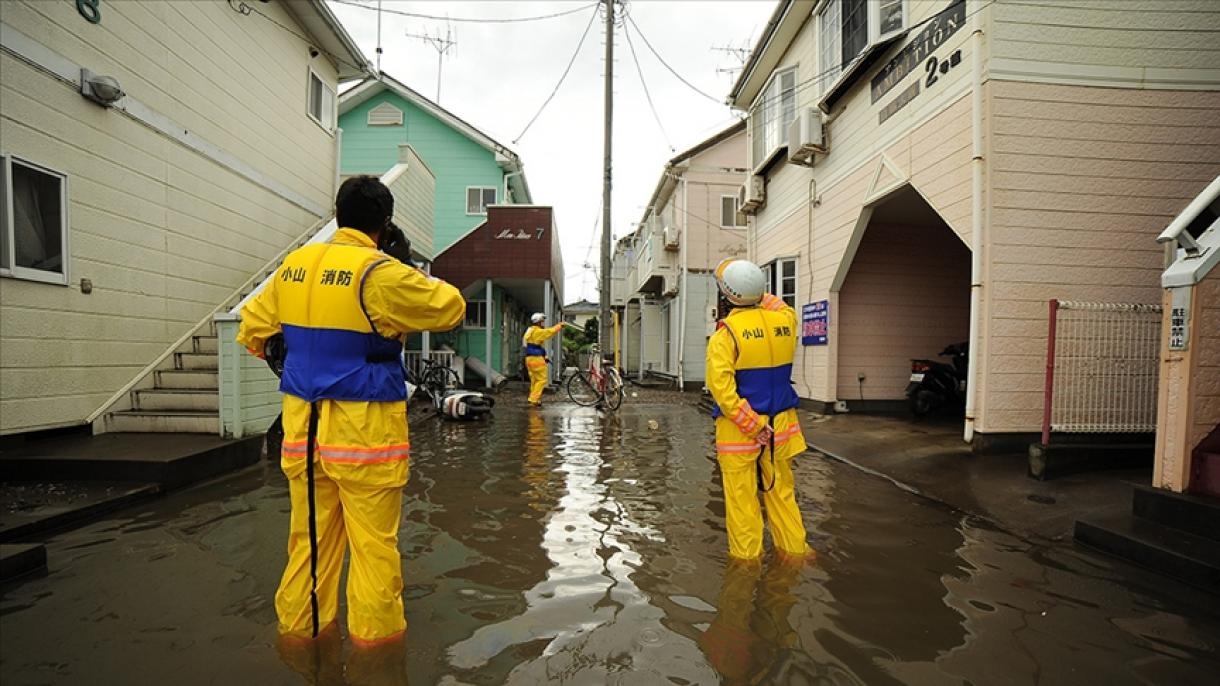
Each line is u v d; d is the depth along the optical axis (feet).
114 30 17.06
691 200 48.29
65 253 15.51
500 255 43.57
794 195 30.58
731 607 7.98
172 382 18.60
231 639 7.09
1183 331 10.63
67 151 15.55
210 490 13.85
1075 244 16.34
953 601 8.20
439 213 51.70
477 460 18.04
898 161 20.84
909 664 6.58
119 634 7.22
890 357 27.63
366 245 7.09
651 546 10.39
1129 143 16.38
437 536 10.90
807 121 25.99
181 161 20.08
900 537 10.93
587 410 32.40
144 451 14.46
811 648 6.91
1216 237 10.70
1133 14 16.31
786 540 9.87
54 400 15.40
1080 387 14.67
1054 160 16.30
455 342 47.32
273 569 9.26
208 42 21.44
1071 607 8.05
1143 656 6.81
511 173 52.26
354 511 6.72
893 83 21.11
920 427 22.16
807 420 24.85
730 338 9.65
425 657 6.67
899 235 27.76
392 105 51.57
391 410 6.88
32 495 12.28
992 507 12.60
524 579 8.91
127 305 17.72
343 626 7.37
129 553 9.88
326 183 31.48
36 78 14.65
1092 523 10.57
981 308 16.46
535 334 34.63
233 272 23.17
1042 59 16.20
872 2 21.62
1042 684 6.22
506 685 6.15
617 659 6.65
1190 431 10.53
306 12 27.30
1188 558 8.89
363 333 6.64
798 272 29.94
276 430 19.35
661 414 30.73
